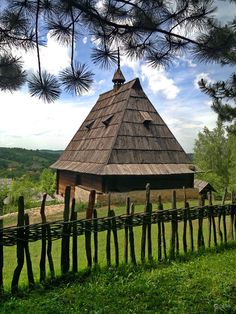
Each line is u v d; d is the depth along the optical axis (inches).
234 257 298.0
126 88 1013.8
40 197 1235.2
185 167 914.7
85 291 228.5
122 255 330.6
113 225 267.1
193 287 232.1
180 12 192.2
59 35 192.1
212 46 203.0
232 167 1594.5
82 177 992.9
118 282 242.5
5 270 324.8
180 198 888.3
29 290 233.3
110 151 852.6
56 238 245.6
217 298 213.3
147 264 279.0
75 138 1194.0
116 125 918.4
